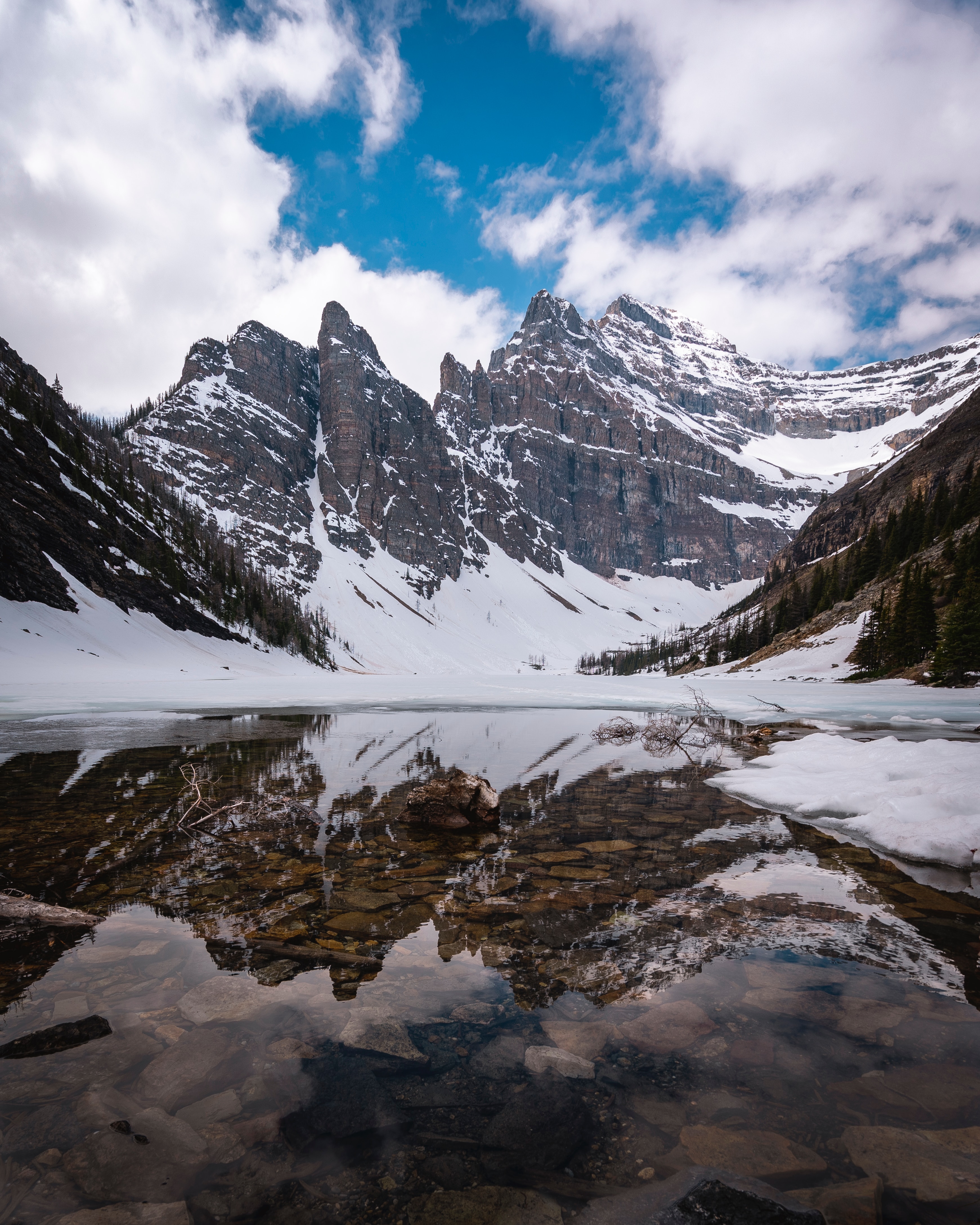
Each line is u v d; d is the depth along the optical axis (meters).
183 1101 2.43
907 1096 2.45
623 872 5.59
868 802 7.62
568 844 6.62
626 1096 2.49
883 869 5.71
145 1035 2.87
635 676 170.75
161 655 83.19
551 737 18.33
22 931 4.20
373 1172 2.12
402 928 4.29
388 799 8.95
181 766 12.32
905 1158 2.11
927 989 3.39
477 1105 2.45
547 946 3.99
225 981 3.45
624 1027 3.00
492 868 5.73
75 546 88.81
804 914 4.55
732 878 5.42
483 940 4.08
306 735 19.05
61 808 8.29
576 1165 2.12
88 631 76.81
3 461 88.25
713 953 3.89
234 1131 2.29
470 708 33.91
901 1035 2.90
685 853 6.23
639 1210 1.91
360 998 3.28
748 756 13.48
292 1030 2.95
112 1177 2.04
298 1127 2.31
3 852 6.21
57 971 3.56
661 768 12.05
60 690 48.22
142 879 5.37
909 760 9.43
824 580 104.88
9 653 62.59
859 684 61.50
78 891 5.03
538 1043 2.86
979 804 6.63
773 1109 2.39
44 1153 2.13
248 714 29.16
